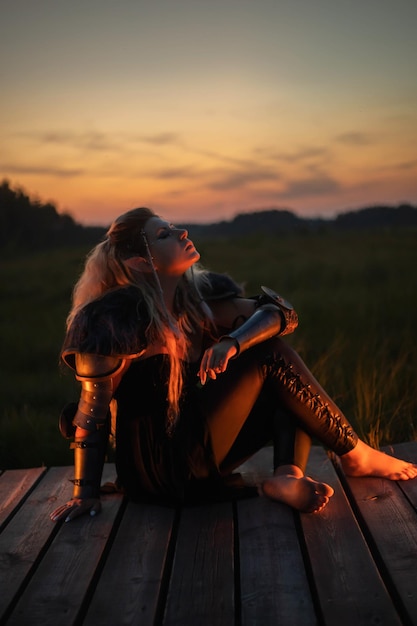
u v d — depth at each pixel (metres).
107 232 3.19
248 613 2.35
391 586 2.50
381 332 8.12
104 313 2.97
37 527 3.07
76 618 2.38
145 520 3.09
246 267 16.97
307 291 11.83
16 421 5.16
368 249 21.27
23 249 35.12
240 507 3.16
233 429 3.13
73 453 4.64
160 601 2.52
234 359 3.12
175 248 3.09
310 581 2.62
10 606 2.48
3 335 9.46
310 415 3.18
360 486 3.33
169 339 3.03
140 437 3.11
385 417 4.73
